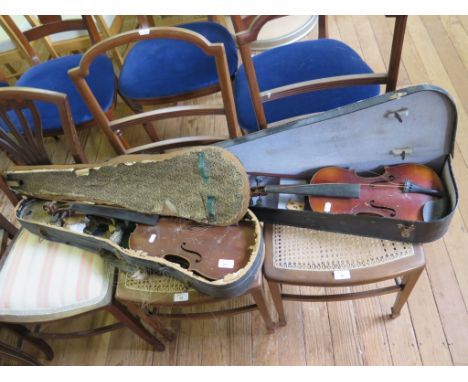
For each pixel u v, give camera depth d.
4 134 1.26
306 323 1.57
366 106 1.10
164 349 1.60
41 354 1.66
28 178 1.34
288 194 1.31
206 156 1.12
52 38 1.99
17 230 1.55
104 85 1.69
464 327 1.46
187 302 1.18
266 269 1.20
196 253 1.17
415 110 1.10
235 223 1.19
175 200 1.21
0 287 1.29
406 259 1.14
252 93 1.25
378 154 1.25
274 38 2.28
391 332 1.50
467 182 1.74
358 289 1.59
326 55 1.51
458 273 1.56
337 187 1.21
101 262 1.29
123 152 1.44
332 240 1.21
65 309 1.25
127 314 1.34
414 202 1.17
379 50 2.23
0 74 1.84
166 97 1.61
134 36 1.12
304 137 1.20
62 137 2.27
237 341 1.58
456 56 2.14
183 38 1.11
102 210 1.30
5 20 1.73
